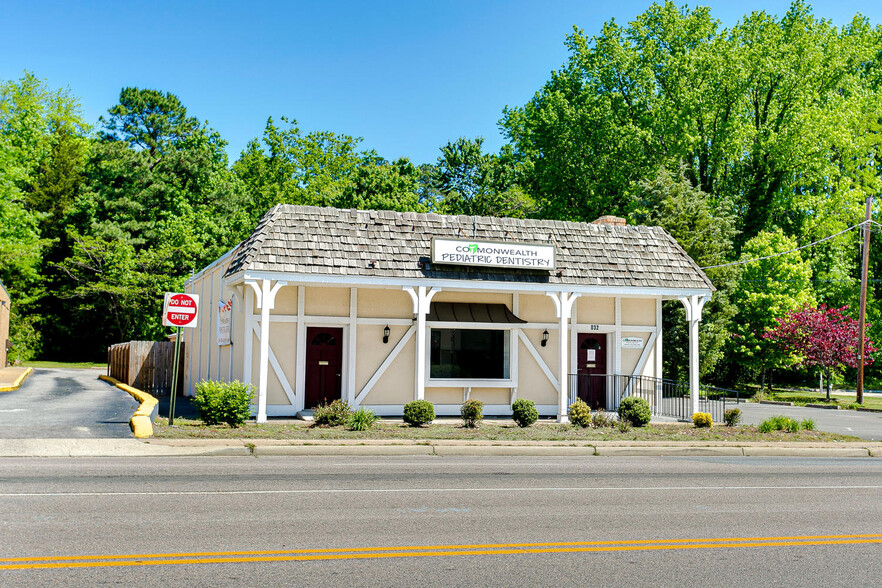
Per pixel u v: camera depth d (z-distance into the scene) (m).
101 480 10.63
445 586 6.14
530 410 18.80
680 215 35.66
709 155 43.88
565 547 7.51
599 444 16.27
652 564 6.99
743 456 16.34
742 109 42.75
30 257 52.44
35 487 9.96
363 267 18.53
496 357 21.56
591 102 41.50
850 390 46.94
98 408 19.73
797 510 9.87
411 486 10.87
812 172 43.12
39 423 15.84
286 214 18.92
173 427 15.96
